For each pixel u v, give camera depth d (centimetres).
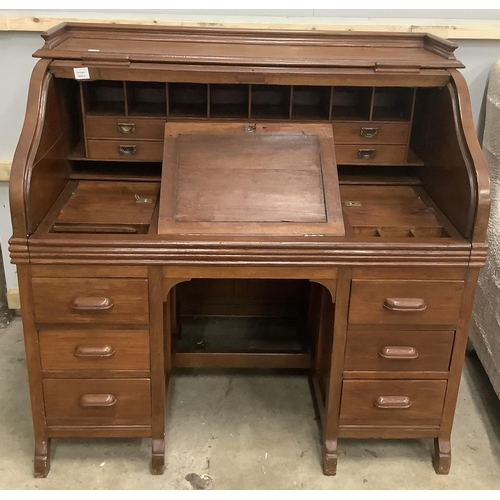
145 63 169
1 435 199
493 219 211
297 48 193
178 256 158
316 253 160
